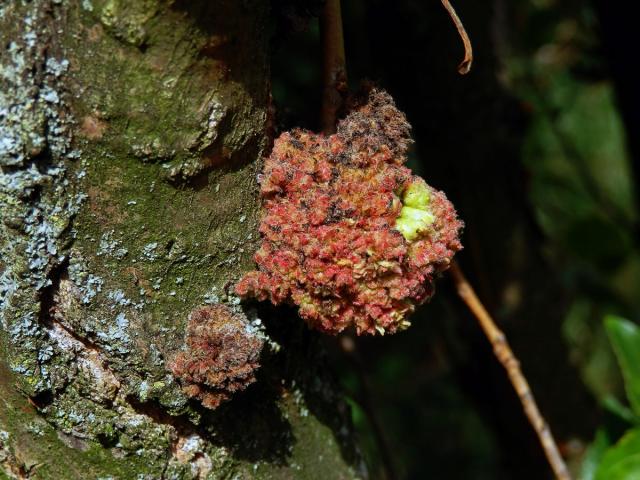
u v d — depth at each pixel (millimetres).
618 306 912
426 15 500
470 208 553
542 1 766
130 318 364
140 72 342
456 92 521
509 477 657
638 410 490
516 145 567
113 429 370
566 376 611
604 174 1110
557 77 792
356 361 534
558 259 885
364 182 360
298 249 356
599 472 471
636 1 554
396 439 1005
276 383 399
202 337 365
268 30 362
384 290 358
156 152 350
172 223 360
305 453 410
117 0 334
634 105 598
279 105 399
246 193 368
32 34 336
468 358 612
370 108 376
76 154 347
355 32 546
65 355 363
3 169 344
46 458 374
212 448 388
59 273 357
